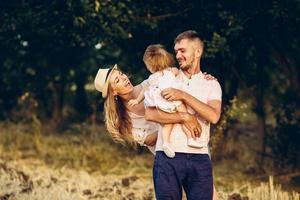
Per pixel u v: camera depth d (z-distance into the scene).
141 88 5.54
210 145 9.44
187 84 5.19
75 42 9.66
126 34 8.56
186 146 5.08
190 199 5.13
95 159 10.26
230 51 9.08
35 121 11.66
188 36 5.20
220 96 5.21
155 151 5.27
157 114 5.07
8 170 8.57
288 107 9.74
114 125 5.50
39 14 8.74
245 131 12.29
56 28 9.02
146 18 8.70
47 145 11.22
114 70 5.49
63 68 12.45
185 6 8.65
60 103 12.97
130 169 9.69
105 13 8.22
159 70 5.44
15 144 11.52
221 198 7.33
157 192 5.12
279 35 9.21
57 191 7.45
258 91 9.92
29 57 11.91
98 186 8.17
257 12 8.34
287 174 9.05
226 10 8.47
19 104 13.61
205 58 9.41
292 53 9.50
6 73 12.66
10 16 9.02
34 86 12.58
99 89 5.52
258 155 9.74
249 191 7.63
